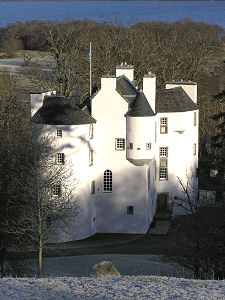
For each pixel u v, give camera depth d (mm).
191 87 89500
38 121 74812
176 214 86125
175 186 86125
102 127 78250
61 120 74188
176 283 39000
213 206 67938
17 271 60531
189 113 86250
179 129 84875
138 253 72312
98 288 37031
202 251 55562
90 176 77750
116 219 80125
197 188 87812
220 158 60719
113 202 79812
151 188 82500
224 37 156875
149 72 79500
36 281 39344
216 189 86188
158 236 78750
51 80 118250
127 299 34344
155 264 66562
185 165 86625
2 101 81438
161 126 84750
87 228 77750
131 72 88000
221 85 128125
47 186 62500
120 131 78062
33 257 70250
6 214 60469
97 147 78875
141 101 77438
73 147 74750
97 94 77625
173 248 65000
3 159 60781
